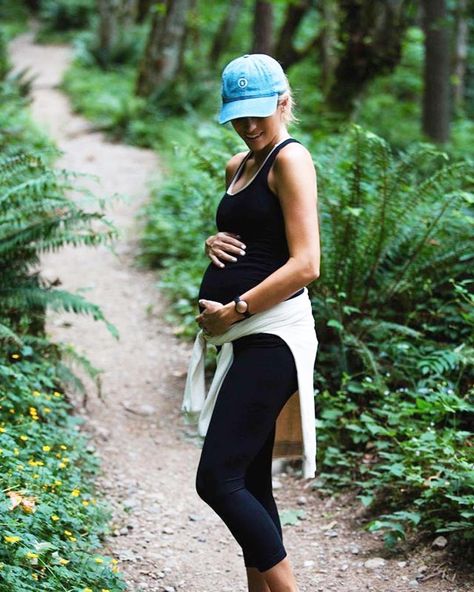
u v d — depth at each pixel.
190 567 3.80
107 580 3.31
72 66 21.70
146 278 7.99
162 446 5.07
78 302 5.07
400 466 4.01
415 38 17.19
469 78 22.53
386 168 5.01
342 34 10.62
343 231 5.15
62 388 5.35
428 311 5.24
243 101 2.88
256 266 2.95
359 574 3.71
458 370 4.79
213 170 5.68
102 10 22.48
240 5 21.86
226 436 2.88
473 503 3.61
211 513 4.33
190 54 22.22
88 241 5.02
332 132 10.34
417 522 3.75
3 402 4.39
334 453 4.61
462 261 5.29
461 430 4.46
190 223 8.20
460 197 5.09
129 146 14.17
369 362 4.83
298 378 2.94
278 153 2.90
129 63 22.52
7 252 4.99
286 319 2.93
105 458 4.80
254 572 3.14
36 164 5.23
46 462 4.05
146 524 4.14
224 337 2.97
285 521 4.22
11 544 3.09
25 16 32.28
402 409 4.52
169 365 6.21
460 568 3.58
